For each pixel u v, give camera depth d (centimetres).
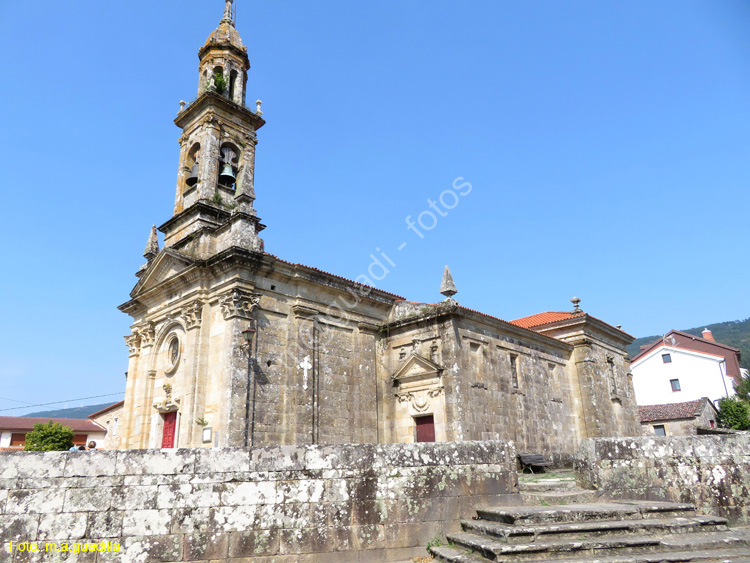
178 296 2367
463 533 966
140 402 2472
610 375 3356
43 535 746
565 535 869
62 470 780
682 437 1162
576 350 3127
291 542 868
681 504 1032
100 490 790
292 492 894
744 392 4972
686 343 6297
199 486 844
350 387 2389
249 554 841
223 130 2717
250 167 2766
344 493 925
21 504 748
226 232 2295
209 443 1966
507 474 1080
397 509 952
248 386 1975
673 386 5697
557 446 2761
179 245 2503
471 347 2416
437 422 2269
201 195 2530
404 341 2508
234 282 2077
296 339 2219
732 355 6053
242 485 868
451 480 1014
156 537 801
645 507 993
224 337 2073
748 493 1085
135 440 2430
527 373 2714
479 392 2339
